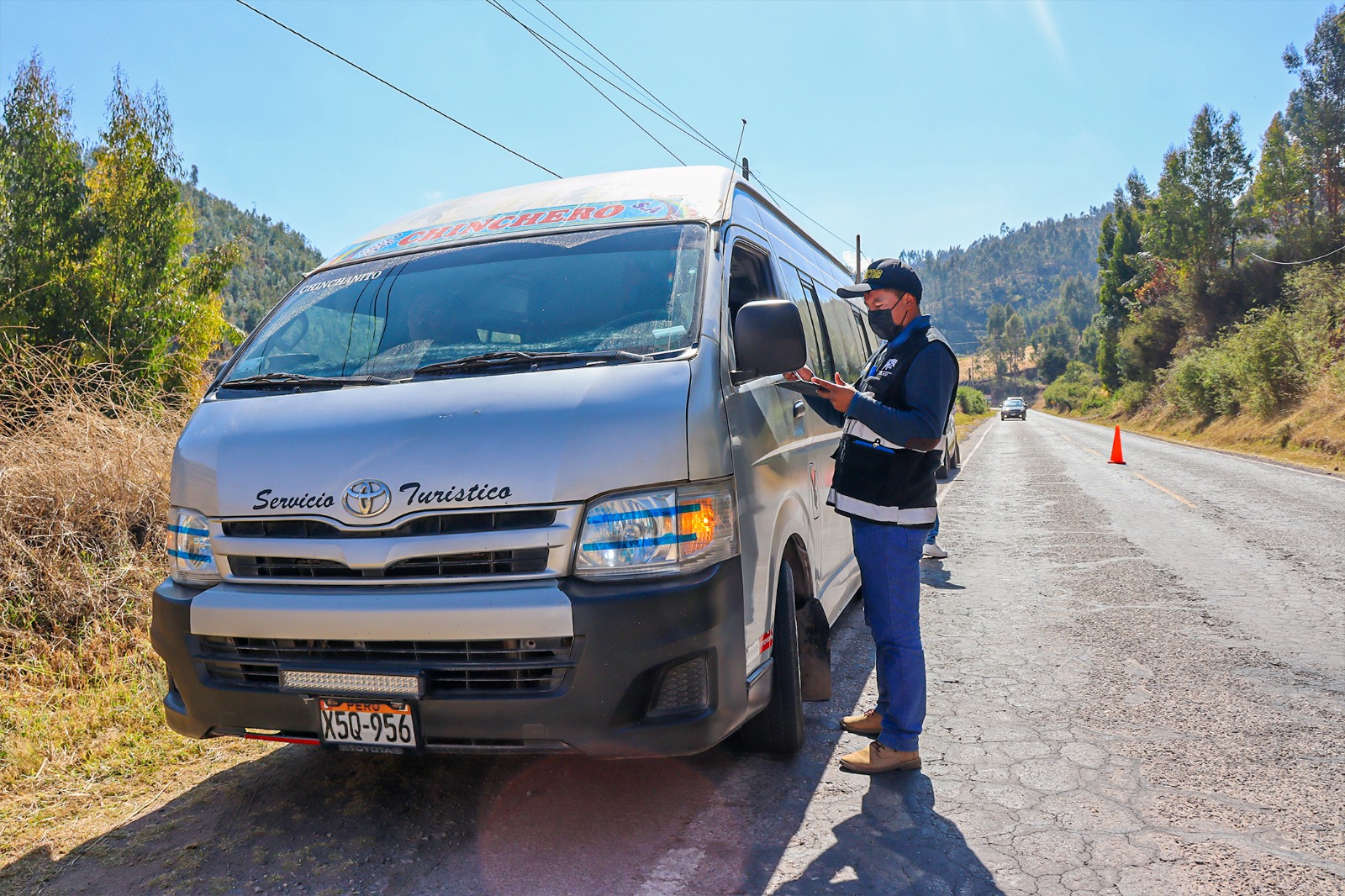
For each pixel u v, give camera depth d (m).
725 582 2.72
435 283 3.53
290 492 2.79
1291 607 5.93
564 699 2.54
